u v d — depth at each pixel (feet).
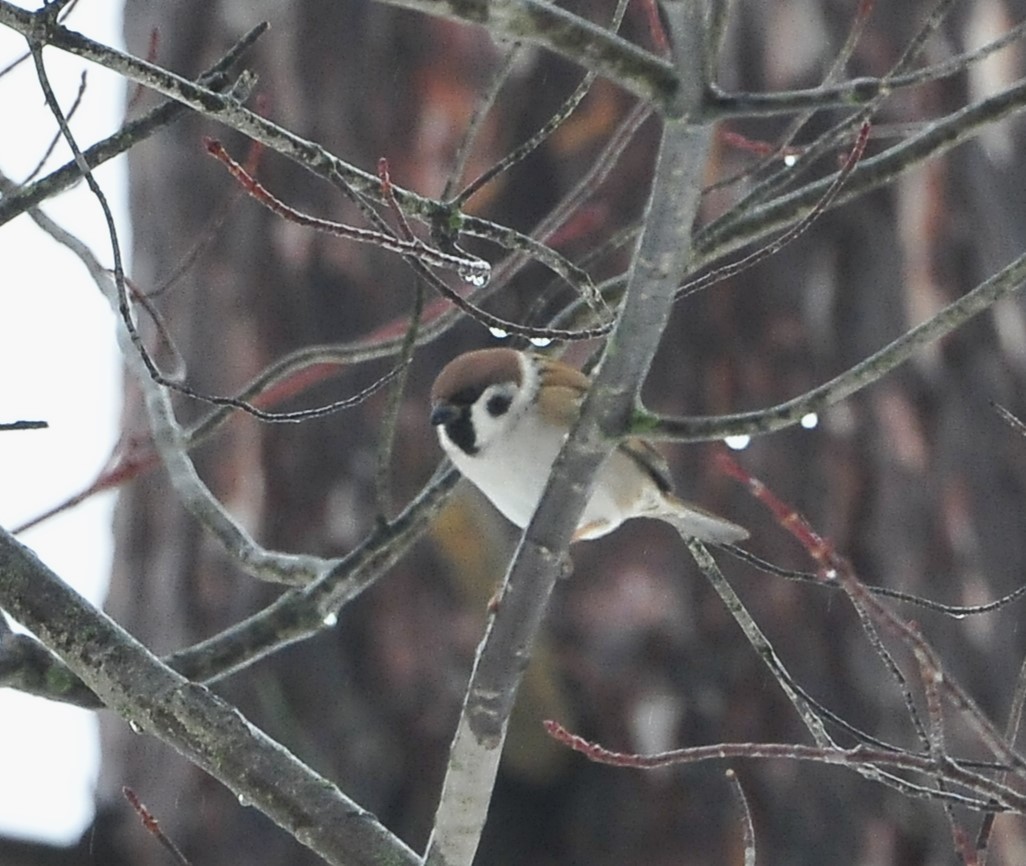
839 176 19.72
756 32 33.27
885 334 32.48
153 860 33.14
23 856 31.30
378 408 34.27
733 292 32.50
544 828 31.65
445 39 34.83
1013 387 32.71
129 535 35.53
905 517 31.83
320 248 34.68
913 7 33.50
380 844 20.45
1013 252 33.53
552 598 32.19
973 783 16.75
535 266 33.71
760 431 16.85
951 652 31.37
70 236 25.90
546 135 20.66
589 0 33.06
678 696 31.48
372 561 24.12
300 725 32.73
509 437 27.53
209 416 25.95
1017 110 21.42
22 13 18.51
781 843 30.73
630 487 27.89
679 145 15.24
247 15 35.86
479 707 17.80
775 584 31.63
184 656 23.57
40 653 22.94
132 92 27.32
